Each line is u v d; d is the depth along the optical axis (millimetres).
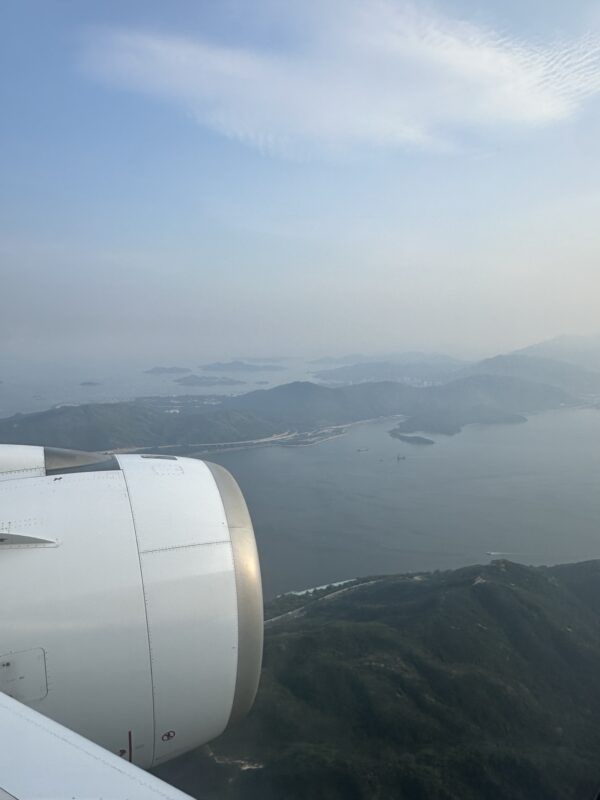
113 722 5555
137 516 6039
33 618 5297
